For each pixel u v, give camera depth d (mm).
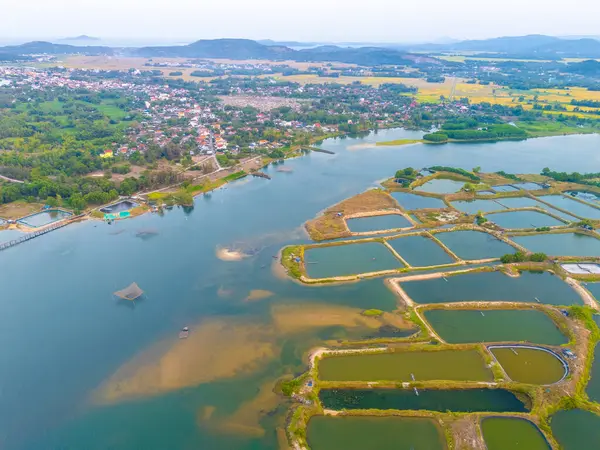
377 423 83312
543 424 81562
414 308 119250
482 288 130125
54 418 88125
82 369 100062
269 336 109812
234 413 87500
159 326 114500
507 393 90438
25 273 140375
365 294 127000
